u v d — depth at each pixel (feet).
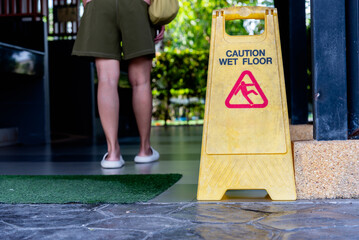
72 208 5.79
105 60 9.62
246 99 6.33
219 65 6.43
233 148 6.25
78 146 16.78
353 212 5.31
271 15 6.48
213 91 6.40
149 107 10.53
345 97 6.22
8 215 5.43
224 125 6.31
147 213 5.45
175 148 14.82
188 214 5.35
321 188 6.11
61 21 22.79
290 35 9.65
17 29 19.03
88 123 22.13
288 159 6.16
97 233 4.58
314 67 6.27
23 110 18.99
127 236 4.45
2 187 7.36
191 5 50.90
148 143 10.99
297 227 4.67
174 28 51.39
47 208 5.80
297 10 9.57
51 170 9.74
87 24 9.37
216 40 6.48
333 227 4.66
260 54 6.41
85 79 22.08
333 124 6.24
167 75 33.88
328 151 6.08
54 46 22.27
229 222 4.94
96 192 6.82
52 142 19.15
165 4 9.29
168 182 7.67
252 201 6.07
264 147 6.21
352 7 6.35
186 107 34.42
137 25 9.36
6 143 17.87
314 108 6.37
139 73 10.24
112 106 9.84
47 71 19.22
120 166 10.00
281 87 6.32
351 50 6.38
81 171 9.46
